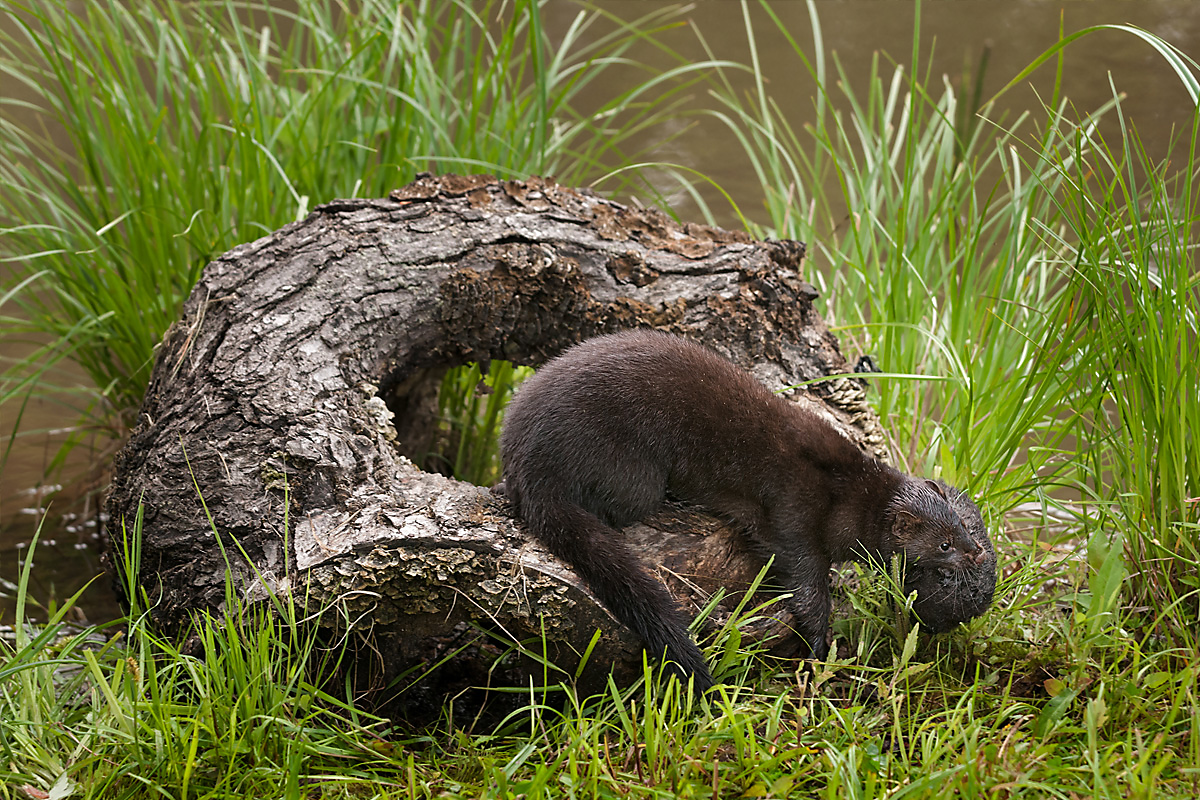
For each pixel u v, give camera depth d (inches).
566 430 258.2
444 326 313.7
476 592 241.4
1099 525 284.8
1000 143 381.4
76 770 215.3
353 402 281.9
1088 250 281.9
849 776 202.1
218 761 217.2
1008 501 327.6
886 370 364.8
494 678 266.1
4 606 347.6
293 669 235.8
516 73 704.4
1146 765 205.0
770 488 269.1
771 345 325.7
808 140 629.9
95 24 427.5
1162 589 271.6
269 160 382.0
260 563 249.9
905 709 247.0
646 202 573.0
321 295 295.9
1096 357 295.3
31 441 460.8
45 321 422.6
